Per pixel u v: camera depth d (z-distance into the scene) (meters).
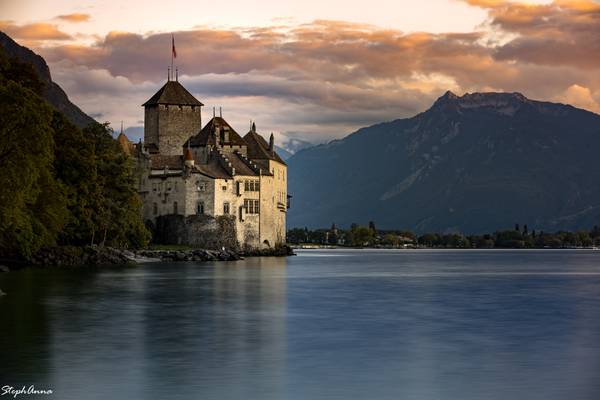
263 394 48.12
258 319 79.75
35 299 93.38
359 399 47.31
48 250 163.62
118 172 182.62
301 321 78.62
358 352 61.59
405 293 112.31
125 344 63.69
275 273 154.88
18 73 152.00
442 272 177.25
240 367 55.47
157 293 104.62
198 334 69.31
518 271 187.88
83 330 70.38
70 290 105.06
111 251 178.88
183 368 54.97
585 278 156.62
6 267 140.75
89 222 168.50
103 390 48.69
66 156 160.50
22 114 98.44
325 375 53.28
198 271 155.25
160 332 70.06
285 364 56.62
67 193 152.25
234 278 136.00
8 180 98.50
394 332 72.06
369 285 128.00
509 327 76.12
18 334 67.56
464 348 63.84
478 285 131.75
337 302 97.50
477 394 48.66
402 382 51.53
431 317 83.44
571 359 59.44
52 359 57.31
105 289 108.38
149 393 48.12
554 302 101.00
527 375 53.84
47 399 46.62
